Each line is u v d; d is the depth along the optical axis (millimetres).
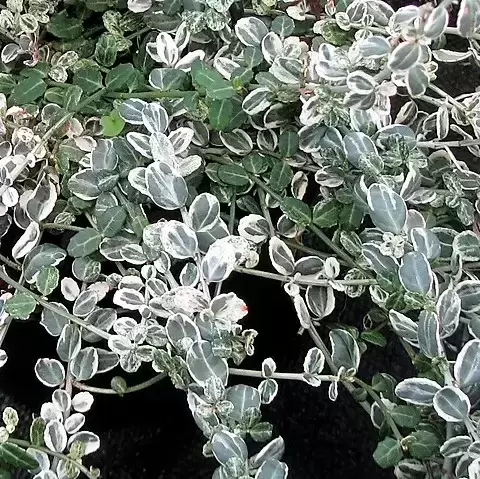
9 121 372
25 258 347
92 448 320
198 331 306
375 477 396
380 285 325
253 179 367
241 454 288
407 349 344
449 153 372
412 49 272
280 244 351
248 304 394
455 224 391
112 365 342
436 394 291
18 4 389
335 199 365
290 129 384
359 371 409
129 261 340
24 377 379
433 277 310
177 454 387
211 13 373
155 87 364
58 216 364
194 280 325
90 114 387
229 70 370
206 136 377
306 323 343
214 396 295
